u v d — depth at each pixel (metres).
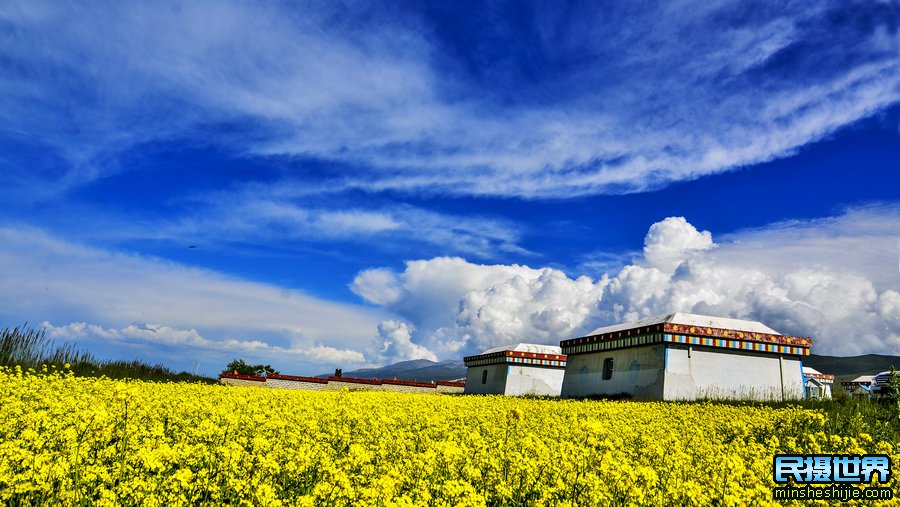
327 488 6.05
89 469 6.00
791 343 24.97
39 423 8.25
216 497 6.13
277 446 7.92
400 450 8.89
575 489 7.01
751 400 21.67
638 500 6.63
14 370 20.33
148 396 12.66
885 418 15.30
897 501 7.25
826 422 14.27
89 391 14.47
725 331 24.34
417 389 40.66
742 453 10.51
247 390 18.22
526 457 7.99
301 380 36.50
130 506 5.77
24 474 5.52
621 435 12.16
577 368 29.89
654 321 27.53
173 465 7.07
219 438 8.37
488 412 15.08
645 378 24.59
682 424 14.88
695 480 8.12
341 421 11.60
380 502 5.91
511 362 36.25
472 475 7.19
